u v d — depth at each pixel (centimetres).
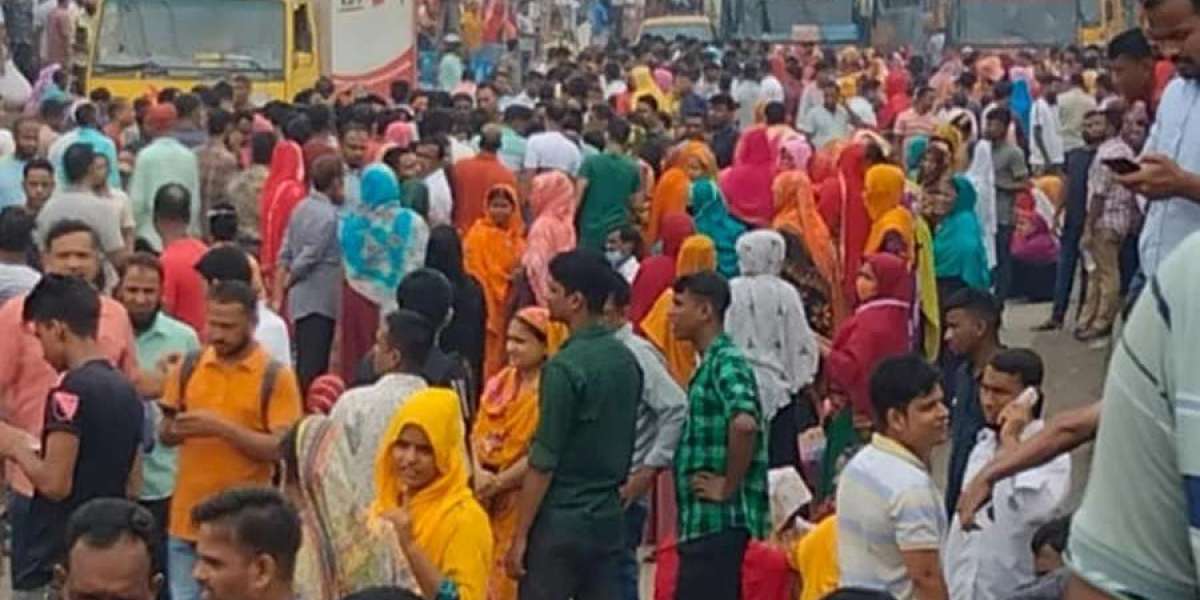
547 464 1040
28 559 970
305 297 1752
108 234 1627
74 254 1225
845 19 5638
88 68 3284
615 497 1061
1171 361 354
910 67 4703
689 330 1110
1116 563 359
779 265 1425
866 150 1748
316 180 1755
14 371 1072
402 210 1717
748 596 1075
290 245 1755
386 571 862
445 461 878
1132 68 907
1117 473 361
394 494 884
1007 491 888
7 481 1080
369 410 889
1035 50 5034
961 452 1107
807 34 5641
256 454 1022
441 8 4925
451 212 1983
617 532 1062
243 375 1026
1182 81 705
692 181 1930
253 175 2025
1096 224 2214
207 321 1129
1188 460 347
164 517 1078
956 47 5144
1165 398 356
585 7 6856
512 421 1084
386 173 1719
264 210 1903
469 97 3100
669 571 1135
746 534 1090
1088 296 2266
